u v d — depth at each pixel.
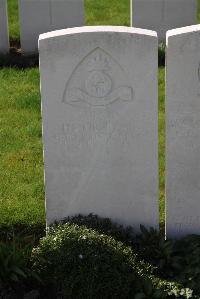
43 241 2.59
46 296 2.55
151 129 2.65
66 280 2.46
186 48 2.56
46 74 2.60
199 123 2.64
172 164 2.70
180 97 2.62
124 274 2.46
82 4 4.62
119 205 2.76
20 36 4.69
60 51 2.57
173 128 2.66
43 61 2.58
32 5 4.61
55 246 2.53
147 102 2.62
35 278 2.57
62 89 2.61
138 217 2.77
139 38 2.54
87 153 2.69
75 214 2.78
